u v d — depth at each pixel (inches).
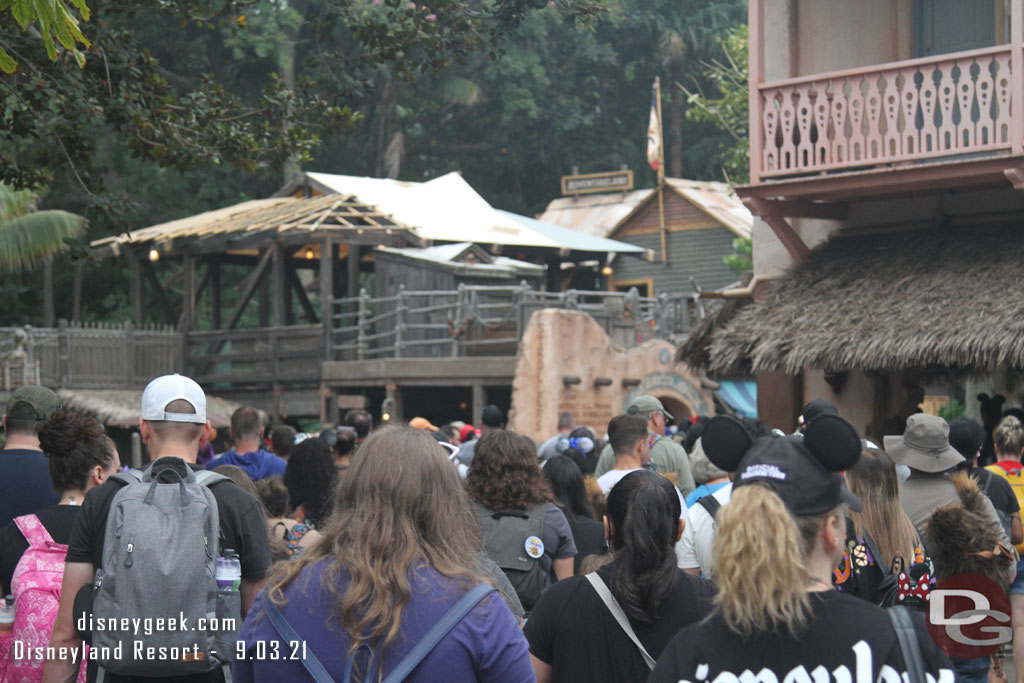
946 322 456.4
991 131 465.1
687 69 2075.5
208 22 473.4
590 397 752.3
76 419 217.2
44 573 205.5
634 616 162.9
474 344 844.6
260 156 476.7
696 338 587.2
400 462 131.3
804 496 121.3
